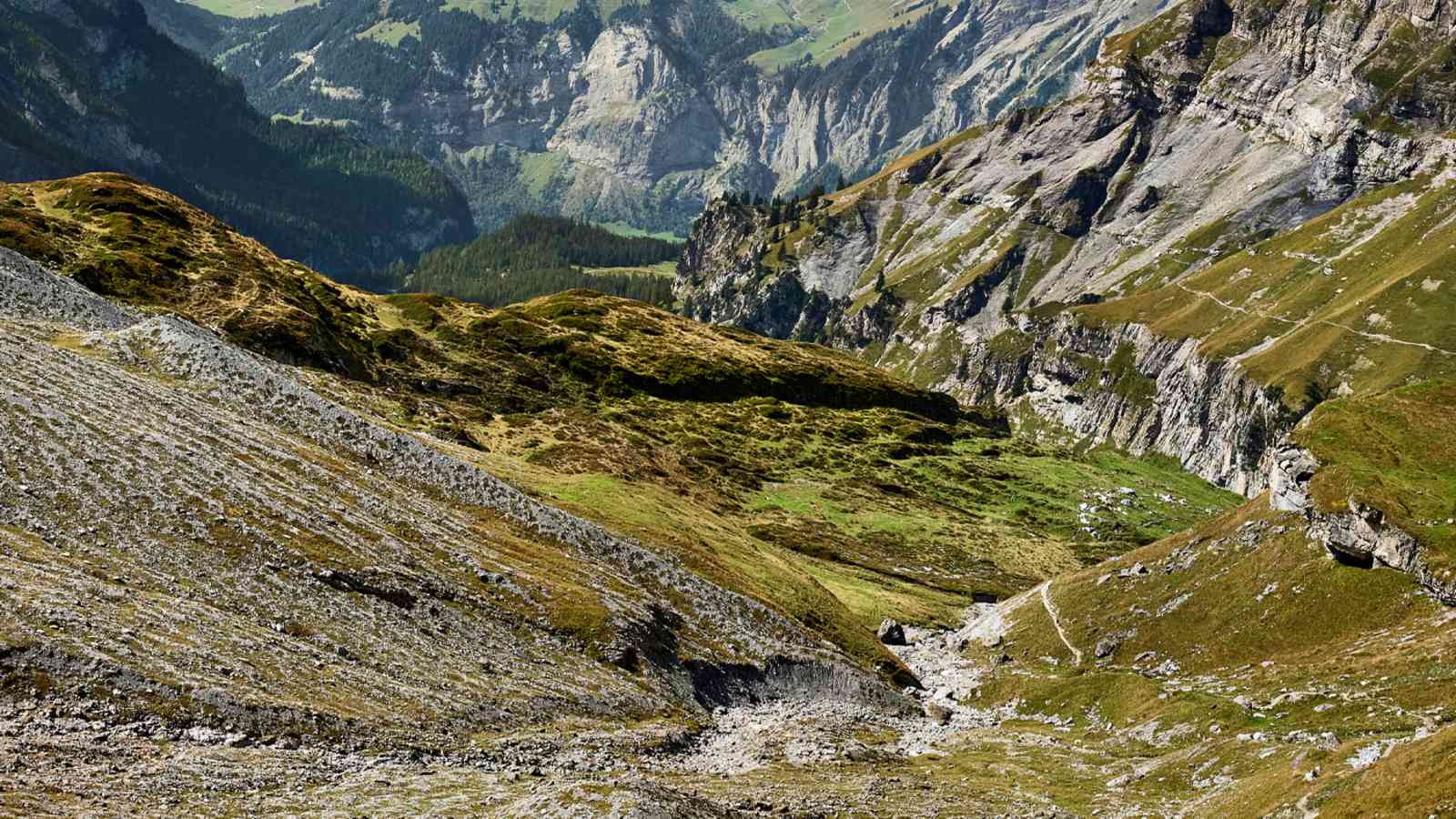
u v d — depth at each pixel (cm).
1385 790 5194
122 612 6303
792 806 6431
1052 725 10331
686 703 9262
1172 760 7931
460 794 5484
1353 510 10619
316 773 5472
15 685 5294
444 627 8294
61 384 9025
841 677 11238
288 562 7962
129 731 5341
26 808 4159
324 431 10781
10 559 6425
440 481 10956
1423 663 8662
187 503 8050
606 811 5128
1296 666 9781
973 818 6650
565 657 8756
